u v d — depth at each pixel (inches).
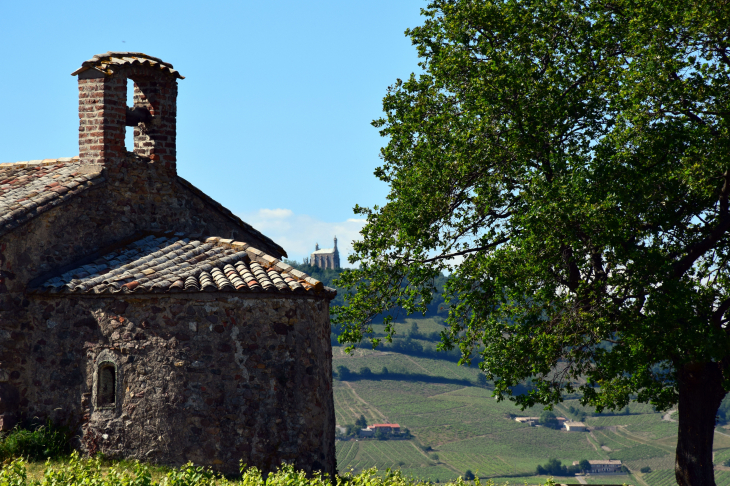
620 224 1300.4
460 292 1736.0
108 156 1408.7
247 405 1220.5
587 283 1472.7
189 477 856.9
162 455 1201.4
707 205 1498.5
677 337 1284.4
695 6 1309.1
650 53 1355.8
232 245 1403.8
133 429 1216.2
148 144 1514.5
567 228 1338.6
